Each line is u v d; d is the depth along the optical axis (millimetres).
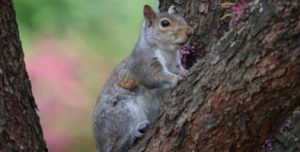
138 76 10391
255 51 7504
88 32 17000
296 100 7594
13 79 8516
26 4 16625
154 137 8492
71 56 16547
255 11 7516
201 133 8000
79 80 16375
